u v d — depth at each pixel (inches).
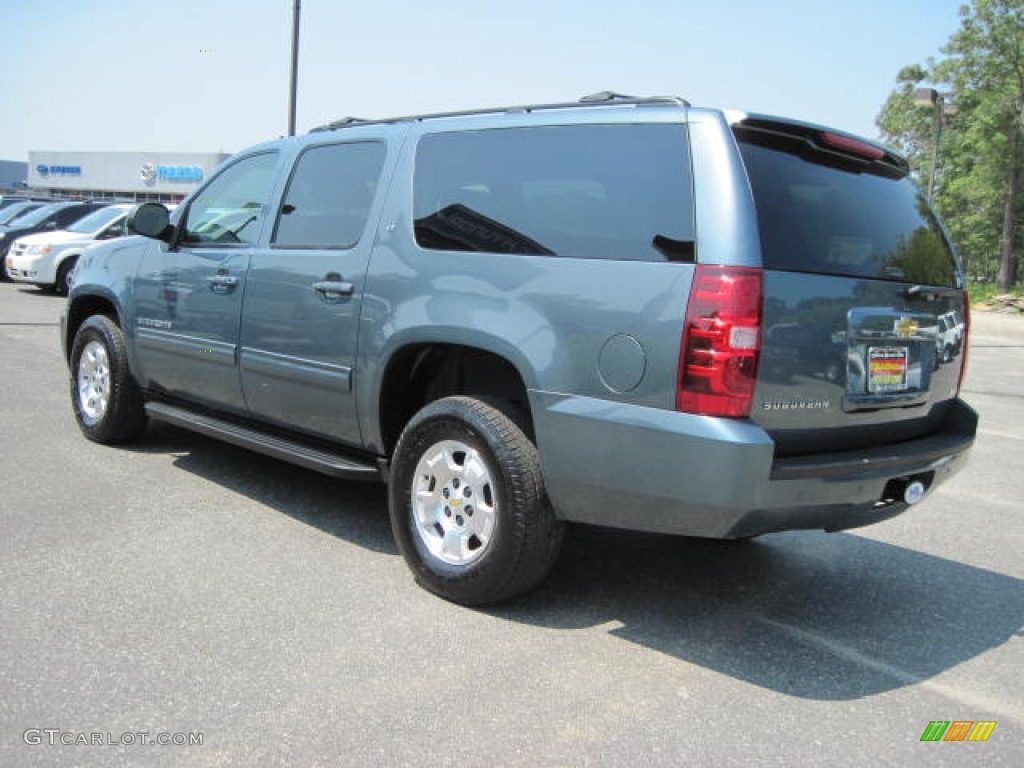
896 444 143.7
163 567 154.9
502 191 146.8
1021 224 1705.2
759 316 118.8
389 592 149.3
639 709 116.3
